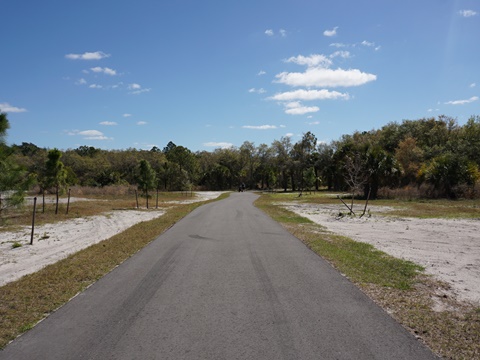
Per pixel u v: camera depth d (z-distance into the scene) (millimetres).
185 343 4336
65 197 41344
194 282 6996
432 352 4102
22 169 10828
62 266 8352
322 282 6977
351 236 13602
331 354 4039
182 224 16688
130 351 4148
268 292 6340
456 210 24641
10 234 14453
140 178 29656
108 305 5727
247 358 3955
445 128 58156
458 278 7566
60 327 4867
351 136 77188
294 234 13359
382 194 39406
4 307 5676
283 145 79812
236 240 11977
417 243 12086
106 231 15531
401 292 6422
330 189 75562
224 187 95500
